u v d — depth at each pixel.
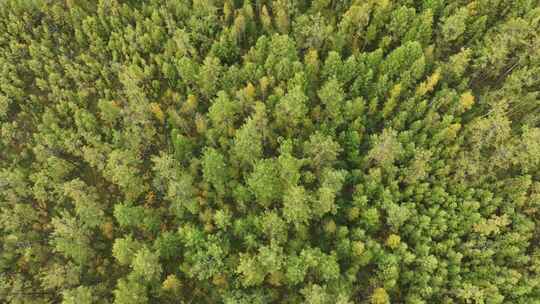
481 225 62.69
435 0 81.69
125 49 86.06
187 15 89.00
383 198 65.25
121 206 64.69
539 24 79.69
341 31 80.81
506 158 66.50
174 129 73.50
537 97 77.19
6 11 95.69
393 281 59.31
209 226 67.25
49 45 92.12
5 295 68.94
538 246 66.00
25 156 82.62
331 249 66.81
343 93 73.50
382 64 76.94
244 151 68.12
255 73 78.62
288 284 65.31
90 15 95.50
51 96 85.00
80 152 76.69
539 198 65.31
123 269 71.88
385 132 64.12
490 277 61.38
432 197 66.19
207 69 76.00
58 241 65.19
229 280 65.19
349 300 62.09
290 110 70.25
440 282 60.25
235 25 82.06
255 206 70.31
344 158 73.19
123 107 84.50
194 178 73.62
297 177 64.88
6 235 75.88
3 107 84.56
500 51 72.69
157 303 68.00
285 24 84.12
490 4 82.31
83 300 61.72
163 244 64.94
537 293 61.09
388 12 83.25
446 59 83.12
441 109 74.44
